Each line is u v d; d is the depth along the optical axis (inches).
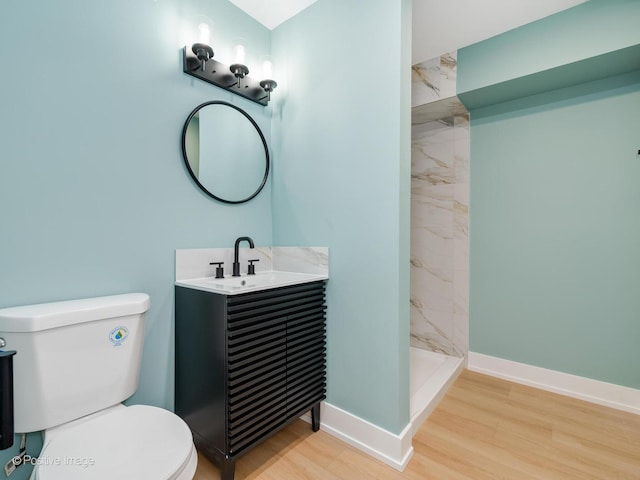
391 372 52.8
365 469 51.3
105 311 41.9
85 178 45.9
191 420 53.0
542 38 69.9
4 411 31.2
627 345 70.2
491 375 88.7
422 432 60.9
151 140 53.2
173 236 56.4
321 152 63.4
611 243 72.0
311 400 59.2
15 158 39.9
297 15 68.3
